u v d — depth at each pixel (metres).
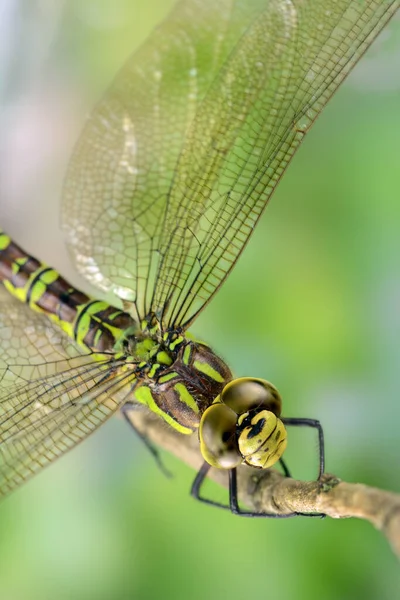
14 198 0.37
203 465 0.31
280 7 0.33
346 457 0.33
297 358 0.33
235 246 0.32
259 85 0.32
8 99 0.37
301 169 0.33
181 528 0.33
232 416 0.30
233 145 0.32
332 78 0.32
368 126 0.33
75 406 0.32
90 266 0.33
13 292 0.33
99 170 0.33
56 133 0.37
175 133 0.33
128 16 0.36
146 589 0.32
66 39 0.36
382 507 0.28
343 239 0.33
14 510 0.33
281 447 0.30
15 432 0.32
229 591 0.32
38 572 0.33
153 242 0.33
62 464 0.33
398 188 0.33
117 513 0.33
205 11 0.33
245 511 0.30
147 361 0.32
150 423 0.32
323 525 0.32
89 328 0.33
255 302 0.33
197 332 0.33
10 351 0.33
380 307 0.33
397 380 0.33
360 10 0.32
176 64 0.33
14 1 0.36
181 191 0.33
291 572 0.32
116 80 0.34
